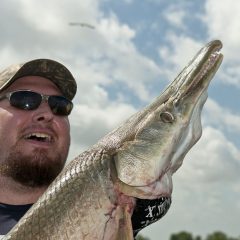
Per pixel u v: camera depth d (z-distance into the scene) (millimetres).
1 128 668
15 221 622
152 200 485
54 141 669
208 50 512
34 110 669
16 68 685
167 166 488
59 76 701
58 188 478
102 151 487
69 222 463
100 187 471
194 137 501
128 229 469
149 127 492
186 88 504
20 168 649
